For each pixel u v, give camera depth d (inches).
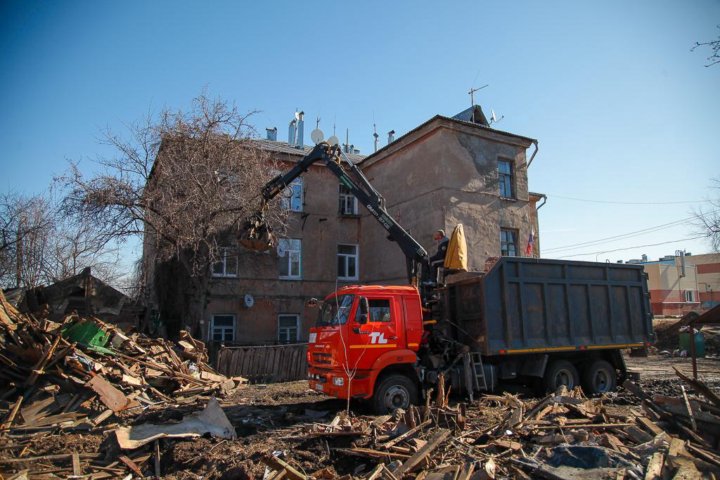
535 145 818.8
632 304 491.5
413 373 374.6
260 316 800.3
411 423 272.4
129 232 614.5
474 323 412.8
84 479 230.2
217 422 301.4
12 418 324.8
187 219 597.6
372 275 861.8
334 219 895.1
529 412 302.4
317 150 491.5
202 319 670.5
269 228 499.2
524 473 204.7
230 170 641.0
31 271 905.5
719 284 2078.0
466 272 438.6
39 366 374.6
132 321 707.4
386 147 842.2
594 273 468.4
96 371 400.2
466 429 279.7
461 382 393.1
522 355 432.5
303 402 428.1
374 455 234.2
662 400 277.3
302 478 204.8
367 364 350.9
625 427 259.8
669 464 195.3
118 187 608.4
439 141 727.7
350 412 354.9
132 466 246.7
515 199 786.2
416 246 458.6
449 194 714.2
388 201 840.3
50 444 283.1
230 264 800.9
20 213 886.4
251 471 220.2
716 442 238.8
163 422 313.6
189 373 502.0
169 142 624.4
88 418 341.7
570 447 215.9
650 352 946.7
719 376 591.2
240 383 544.4
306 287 848.3
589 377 451.2
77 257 982.4
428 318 418.3
